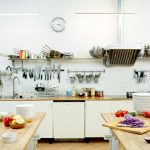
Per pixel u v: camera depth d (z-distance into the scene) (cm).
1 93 548
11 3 545
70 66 548
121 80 546
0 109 488
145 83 546
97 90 547
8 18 545
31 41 546
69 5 546
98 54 510
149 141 173
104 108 490
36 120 260
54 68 548
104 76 548
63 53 527
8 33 546
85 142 495
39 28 546
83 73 546
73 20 546
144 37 547
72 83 549
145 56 519
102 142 494
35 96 528
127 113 277
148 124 225
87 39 547
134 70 547
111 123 230
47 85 543
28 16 546
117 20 546
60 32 546
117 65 546
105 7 548
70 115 489
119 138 187
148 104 263
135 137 189
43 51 543
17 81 550
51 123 489
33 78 548
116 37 546
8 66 547
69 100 488
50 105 488
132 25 546
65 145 475
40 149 450
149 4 546
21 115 250
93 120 489
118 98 491
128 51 496
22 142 183
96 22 548
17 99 489
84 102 489
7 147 172
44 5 545
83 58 547
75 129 489
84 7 547
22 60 547
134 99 272
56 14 546
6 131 217
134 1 547
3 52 546
